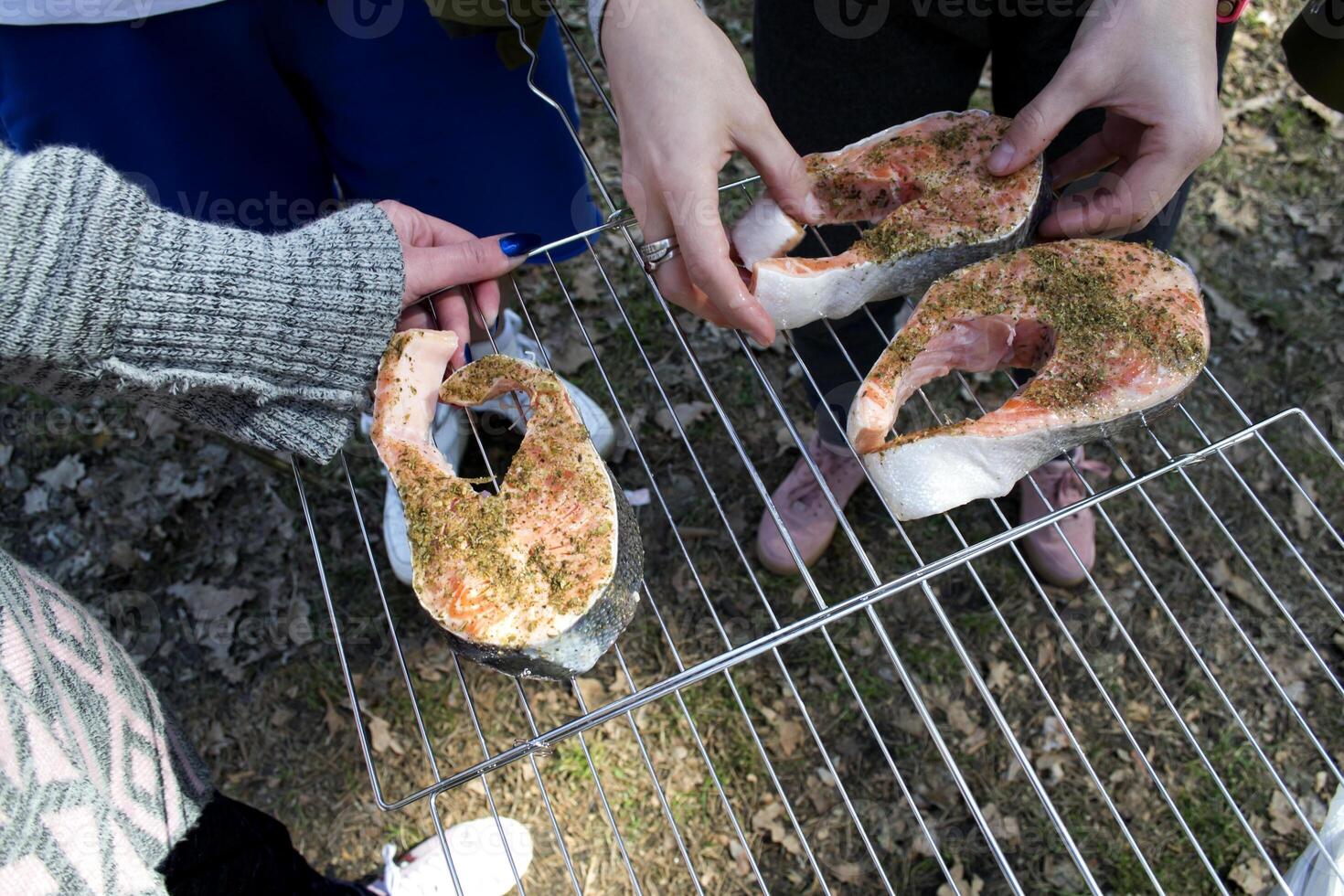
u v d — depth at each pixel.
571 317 0.88
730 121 0.41
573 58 1.03
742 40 1.03
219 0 0.48
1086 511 0.71
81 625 0.39
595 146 0.98
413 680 0.73
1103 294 0.45
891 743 0.70
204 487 0.80
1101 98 0.42
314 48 0.52
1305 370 0.81
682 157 0.40
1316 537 0.75
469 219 0.61
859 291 0.48
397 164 0.57
